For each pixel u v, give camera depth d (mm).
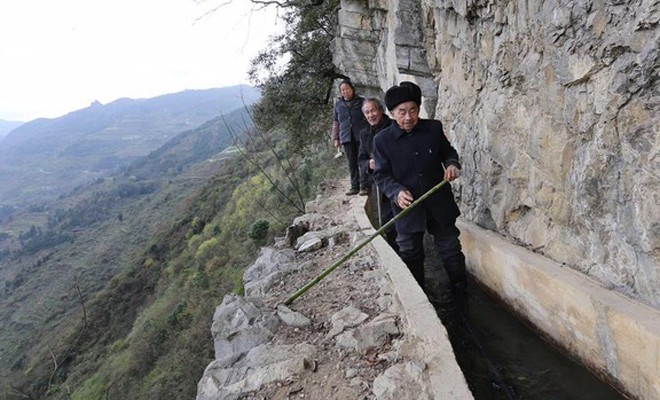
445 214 3818
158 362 17562
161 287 31328
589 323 2670
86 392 19391
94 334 31125
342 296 3740
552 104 3223
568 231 3158
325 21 14352
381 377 2521
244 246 22125
